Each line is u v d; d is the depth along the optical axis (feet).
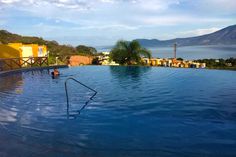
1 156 16.24
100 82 49.96
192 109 28.81
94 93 38.04
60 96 35.58
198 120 24.75
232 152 17.74
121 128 22.20
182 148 18.24
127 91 39.86
